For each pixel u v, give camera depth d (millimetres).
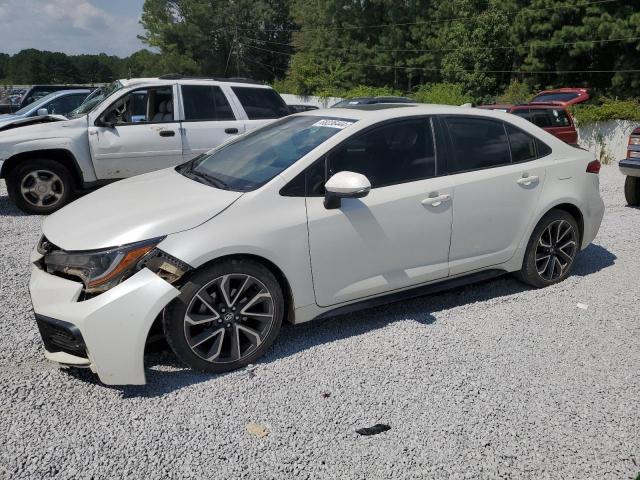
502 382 3443
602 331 4172
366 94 41281
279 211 3633
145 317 3170
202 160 4602
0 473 2605
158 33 68062
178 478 2604
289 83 53938
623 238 6746
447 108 4516
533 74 32188
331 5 51094
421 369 3570
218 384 3385
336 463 2721
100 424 2979
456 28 35969
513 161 4688
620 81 28078
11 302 4625
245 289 3529
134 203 3717
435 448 2838
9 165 7676
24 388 3312
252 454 2771
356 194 3564
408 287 4215
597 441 2918
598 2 28125
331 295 3867
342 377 3469
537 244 4852
